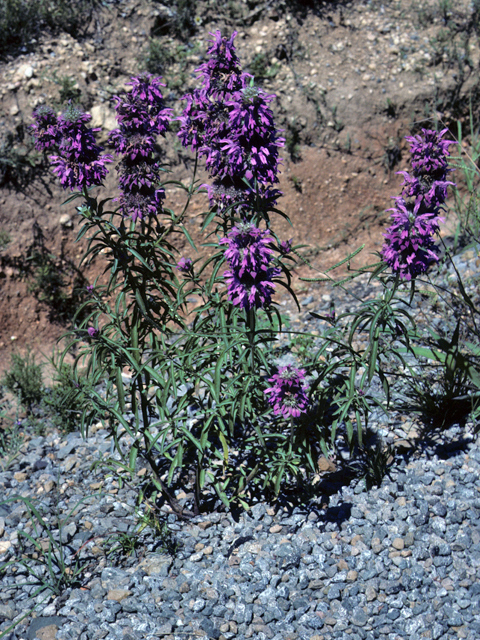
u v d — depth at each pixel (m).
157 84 1.48
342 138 2.34
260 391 1.57
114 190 2.15
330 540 1.53
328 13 2.54
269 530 1.57
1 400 1.94
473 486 1.58
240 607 1.47
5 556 1.58
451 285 1.95
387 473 1.62
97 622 1.47
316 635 1.44
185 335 1.50
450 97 2.41
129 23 2.41
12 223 2.07
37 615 1.49
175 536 1.58
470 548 1.51
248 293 1.41
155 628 1.46
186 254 2.20
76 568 1.54
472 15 2.54
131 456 1.54
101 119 2.19
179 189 2.19
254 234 1.38
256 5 2.51
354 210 2.34
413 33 2.52
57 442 1.82
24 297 2.07
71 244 2.11
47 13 2.30
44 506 1.66
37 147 1.48
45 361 2.04
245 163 1.45
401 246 1.42
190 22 2.45
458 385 1.69
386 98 2.37
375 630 1.44
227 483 1.58
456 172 2.33
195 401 1.55
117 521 1.61
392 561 1.50
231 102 1.42
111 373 1.53
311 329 1.98
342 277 2.18
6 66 2.20
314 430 1.57
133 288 1.50
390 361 1.79
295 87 2.37
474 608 1.45
